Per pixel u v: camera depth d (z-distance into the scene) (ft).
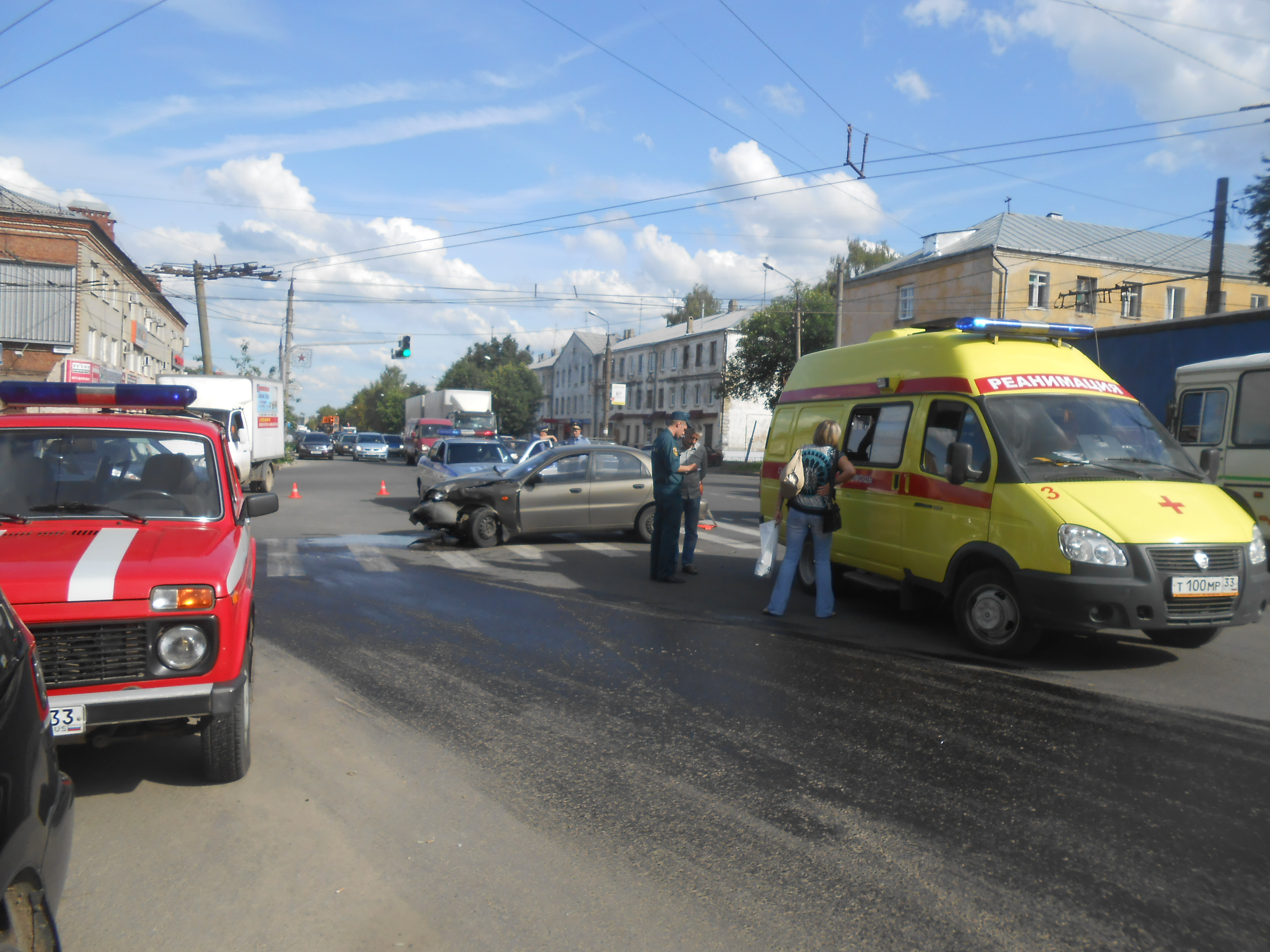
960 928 9.71
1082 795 13.29
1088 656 21.58
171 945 9.35
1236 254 133.69
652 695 18.22
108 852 11.41
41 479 14.98
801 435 31.09
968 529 22.11
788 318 142.51
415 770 14.19
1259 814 12.71
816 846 11.62
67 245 111.55
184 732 12.60
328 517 55.67
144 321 153.48
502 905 10.15
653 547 32.30
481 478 43.19
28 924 6.93
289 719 16.62
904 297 133.08
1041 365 23.90
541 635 23.66
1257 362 35.47
